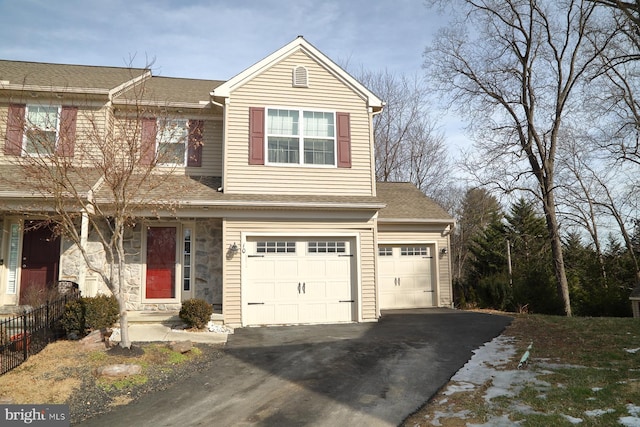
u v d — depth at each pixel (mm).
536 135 19891
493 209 30938
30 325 8227
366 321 12117
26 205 9922
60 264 10641
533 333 10328
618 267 21719
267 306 11648
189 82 16031
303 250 12047
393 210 16391
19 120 9047
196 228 12469
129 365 7078
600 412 5227
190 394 6406
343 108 12906
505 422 5148
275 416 5602
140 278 11984
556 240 19219
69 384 6445
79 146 9023
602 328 10367
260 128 12281
